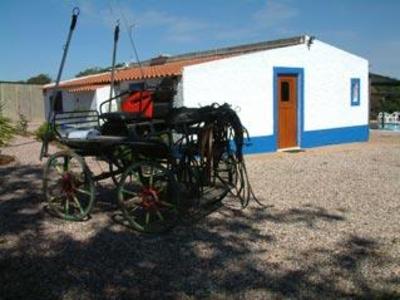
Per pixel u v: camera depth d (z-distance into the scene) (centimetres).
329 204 653
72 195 591
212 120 556
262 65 1161
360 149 1233
